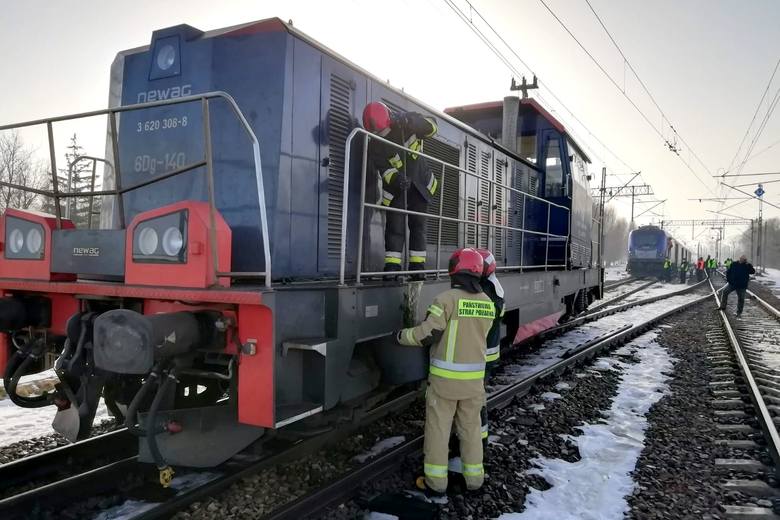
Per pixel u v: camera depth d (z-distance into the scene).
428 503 3.20
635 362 7.74
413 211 4.16
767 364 7.89
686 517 3.23
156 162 3.82
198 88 3.69
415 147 4.14
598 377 6.52
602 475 3.75
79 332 3.21
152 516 2.83
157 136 3.83
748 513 3.28
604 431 4.65
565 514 3.19
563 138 8.66
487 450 4.02
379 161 4.09
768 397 5.73
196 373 3.07
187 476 3.42
